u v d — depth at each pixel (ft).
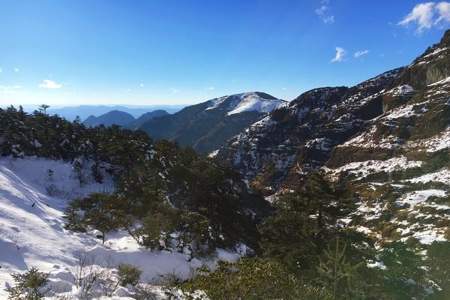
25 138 138.82
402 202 211.20
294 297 30.96
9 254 47.06
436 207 186.60
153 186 108.88
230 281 29.68
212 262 75.82
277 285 30.50
